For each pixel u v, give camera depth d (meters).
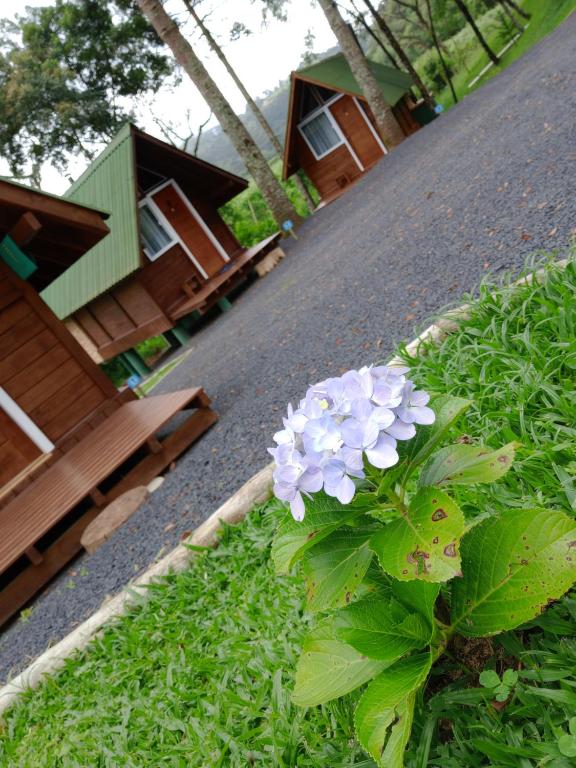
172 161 14.49
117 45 28.92
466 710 1.48
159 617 3.10
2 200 5.37
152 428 5.51
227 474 4.54
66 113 28.97
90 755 2.40
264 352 7.31
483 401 2.65
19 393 6.34
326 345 5.60
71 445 6.45
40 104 29.19
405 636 1.35
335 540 1.44
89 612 3.93
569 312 2.69
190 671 2.51
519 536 1.36
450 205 6.61
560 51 10.47
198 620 2.91
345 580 1.37
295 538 1.38
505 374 2.62
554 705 1.35
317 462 1.19
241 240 29.38
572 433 2.10
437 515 1.21
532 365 2.56
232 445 5.05
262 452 4.45
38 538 4.96
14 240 5.94
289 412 1.38
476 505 2.08
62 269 7.50
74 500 5.14
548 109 7.12
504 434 2.29
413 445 1.37
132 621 3.25
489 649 1.57
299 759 1.72
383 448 1.17
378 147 19.89
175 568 3.45
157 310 14.02
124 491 5.60
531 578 1.32
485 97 12.86
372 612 1.39
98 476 5.28
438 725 1.54
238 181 16.06
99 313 14.97
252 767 1.84
